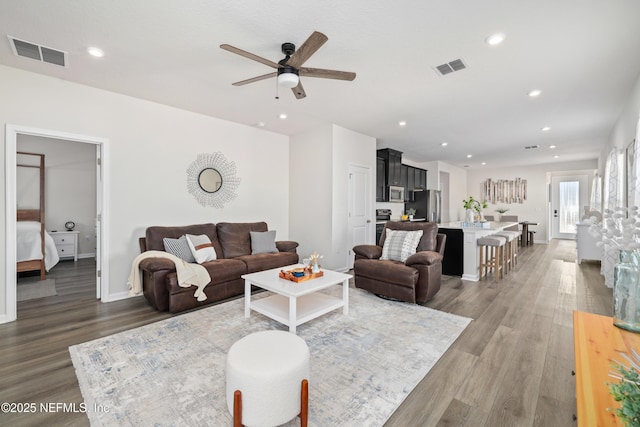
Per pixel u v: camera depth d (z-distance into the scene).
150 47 2.43
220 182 4.46
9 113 2.80
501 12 1.95
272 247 4.43
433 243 3.65
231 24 2.11
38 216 5.25
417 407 1.62
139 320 2.81
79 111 3.20
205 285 3.12
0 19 2.05
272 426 1.38
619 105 3.73
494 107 3.84
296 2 1.87
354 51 2.46
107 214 3.41
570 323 2.75
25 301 3.37
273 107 3.91
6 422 1.50
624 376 0.85
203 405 1.62
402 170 7.31
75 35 2.26
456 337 2.46
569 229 9.31
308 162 5.11
